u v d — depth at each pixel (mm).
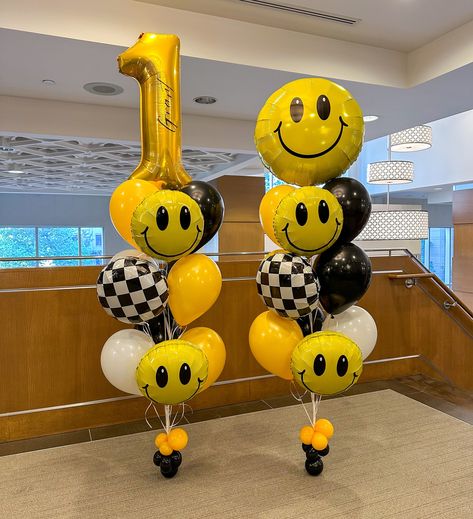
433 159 9227
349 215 2059
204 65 3355
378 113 4688
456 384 3932
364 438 2629
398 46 3811
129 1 3023
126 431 2793
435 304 3832
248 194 7828
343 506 1993
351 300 2109
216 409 3109
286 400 3252
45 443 2643
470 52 3398
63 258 2752
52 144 5781
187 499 2066
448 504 1997
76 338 2797
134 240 1977
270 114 2039
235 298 3164
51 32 2848
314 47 3584
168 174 2182
